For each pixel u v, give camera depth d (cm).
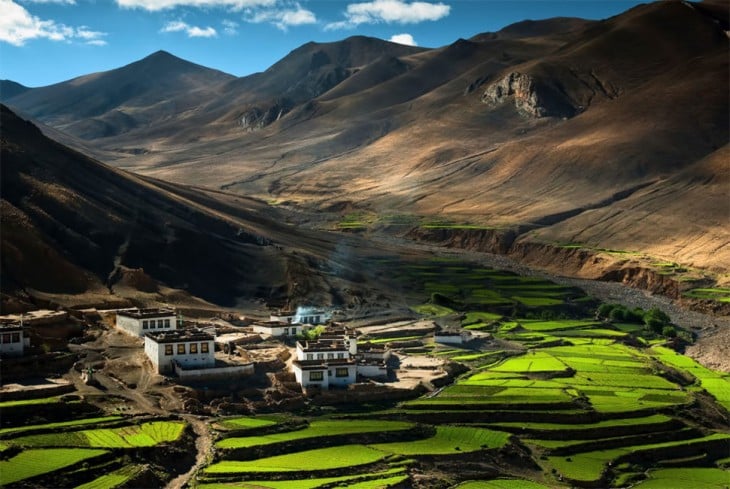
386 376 17212
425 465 13275
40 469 11350
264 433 13762
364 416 15025
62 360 15762
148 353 16512
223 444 13125
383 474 12600
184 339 15888
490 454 13988
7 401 13612
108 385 15012
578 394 17225
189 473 12269
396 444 13950
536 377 18675
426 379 17300
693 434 15888
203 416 14262
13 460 11644
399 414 15238
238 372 15962
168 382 15300
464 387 17250
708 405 17675
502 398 16388
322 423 14488
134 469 11794
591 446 15000
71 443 12344
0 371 14788
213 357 16138
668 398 17488
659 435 15625
